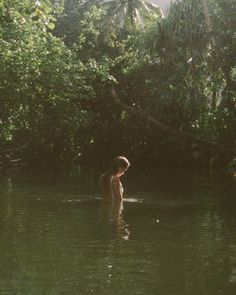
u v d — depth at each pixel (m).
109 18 27.72
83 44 25.25
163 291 4.50
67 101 19.02
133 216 8.41
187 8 20.94
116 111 26.25
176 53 21.38
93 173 18.45
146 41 22.06
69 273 4.98
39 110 19.45
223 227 7.62
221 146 22.25
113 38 27.02
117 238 6.65
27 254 5.69
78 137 25.81
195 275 5.00
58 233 6.88
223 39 20.64
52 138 24.39
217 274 5.04
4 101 18.08
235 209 9.57
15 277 4.82
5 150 23.48
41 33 17.52
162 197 11.17
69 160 25.80
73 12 25.86
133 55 24.73
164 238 6.73
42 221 7.77
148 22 25.45
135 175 18.09
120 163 10.40
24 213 8.50
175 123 24.55
